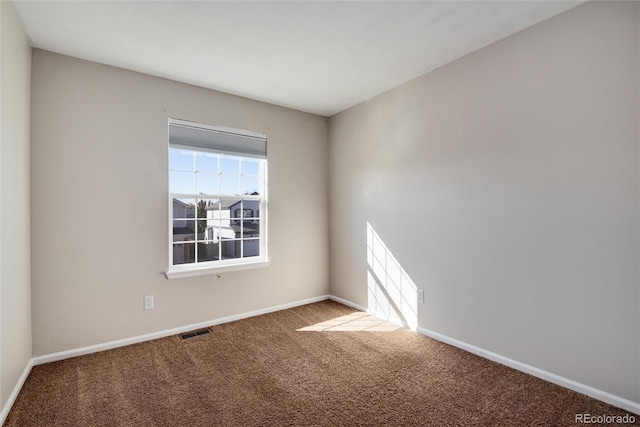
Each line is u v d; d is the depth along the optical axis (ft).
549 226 6.69
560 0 6.07
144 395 6.38
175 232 9.71
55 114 7.78
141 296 8.92
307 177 12.46
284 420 5.64
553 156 6.61
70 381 6.86
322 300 12.89
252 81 9.64
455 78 8.40
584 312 6.24
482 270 7.88
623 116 5.74
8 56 5.88
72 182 7.97
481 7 6.27
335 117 12.62
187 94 9.73
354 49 7.84
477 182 7.95
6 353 5.75
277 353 8.21
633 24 5.62
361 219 11.51
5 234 5.70
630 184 5.69
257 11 6.33
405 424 5.53
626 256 5.75
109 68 8.51
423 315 9.36
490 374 7.09
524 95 7.04
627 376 5.77
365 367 7.47
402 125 9.90
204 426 5.50
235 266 10.50
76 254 8.02
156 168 9.14
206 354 8.16
